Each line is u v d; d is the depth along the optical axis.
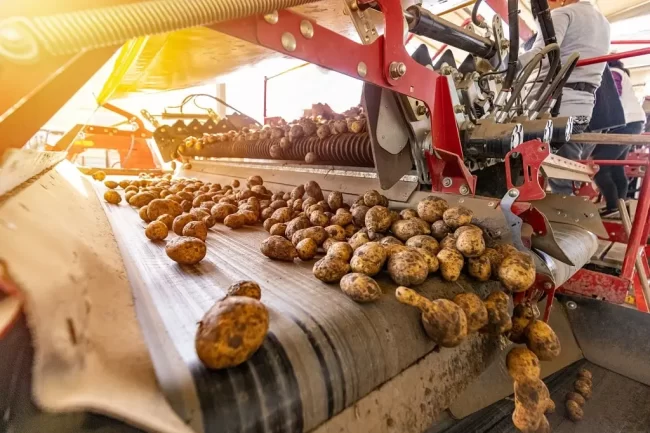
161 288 0.68
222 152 2.45
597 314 1.44
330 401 0.46
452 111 0.96
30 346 0.32
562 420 1.11
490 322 0.69
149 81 1.97
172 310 0.57
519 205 0.83
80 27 0.33
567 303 1.51
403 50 0.81
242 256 0.91
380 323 0.55
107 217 1.20
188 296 0.64
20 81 0.34
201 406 0.37
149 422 0.32
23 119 0.39
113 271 0.63
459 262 0.71
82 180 1.60
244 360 0.42
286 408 0.42
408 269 0.64
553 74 1.25
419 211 0.91
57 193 0.82
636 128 2.72
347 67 0.69
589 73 2.04
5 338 0.31
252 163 2.14
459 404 1.14
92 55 0.38
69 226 0.65
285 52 0.58
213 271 0.78
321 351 0.47
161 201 1.23
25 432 0.30
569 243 1.12
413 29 0.98
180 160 2.98
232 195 1.62
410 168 1.09
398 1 0.78
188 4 0.41
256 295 0.57
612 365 1.37
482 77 1.13
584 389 1.21
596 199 2.90
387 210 0.93
